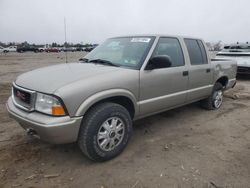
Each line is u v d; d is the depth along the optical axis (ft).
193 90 15.75
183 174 10.20
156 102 13.06
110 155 11.06
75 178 9.86
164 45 13.76
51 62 71.67
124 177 9.96
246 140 13.74
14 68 52.03
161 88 13.20
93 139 10.27
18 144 12.55
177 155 11.80
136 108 12.10
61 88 9.44
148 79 12.32
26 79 10.94
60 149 12.12
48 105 9.39
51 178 9.84
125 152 11.98
